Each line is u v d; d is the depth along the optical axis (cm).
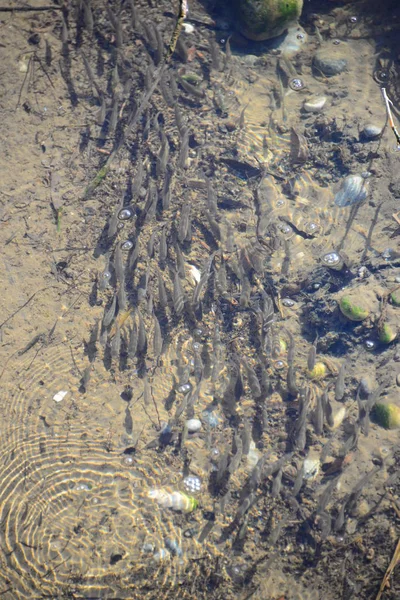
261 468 484
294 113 714
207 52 750
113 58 728
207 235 622
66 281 582
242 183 659
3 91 686
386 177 661
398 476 480
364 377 534
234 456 485
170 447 503
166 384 536
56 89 697
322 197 656
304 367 548
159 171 651
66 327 557
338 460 493
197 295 568
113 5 766
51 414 512
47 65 711
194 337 566
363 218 637
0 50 711
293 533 468
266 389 536
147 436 507
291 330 574
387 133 690
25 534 457
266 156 677
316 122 705
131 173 652
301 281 596
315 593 445
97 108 692
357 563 454
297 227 633
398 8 784
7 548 451
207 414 522
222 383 539
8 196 622
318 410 498
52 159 652
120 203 630
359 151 680
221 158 668
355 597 443
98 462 493
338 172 673
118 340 540
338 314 568
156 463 496
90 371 537
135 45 739
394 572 448
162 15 770
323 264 604
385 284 577
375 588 445
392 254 602
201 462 498
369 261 600
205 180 652
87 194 635
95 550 455
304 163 678
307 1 787
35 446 496
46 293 573
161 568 451
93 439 503
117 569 448
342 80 741
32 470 486
